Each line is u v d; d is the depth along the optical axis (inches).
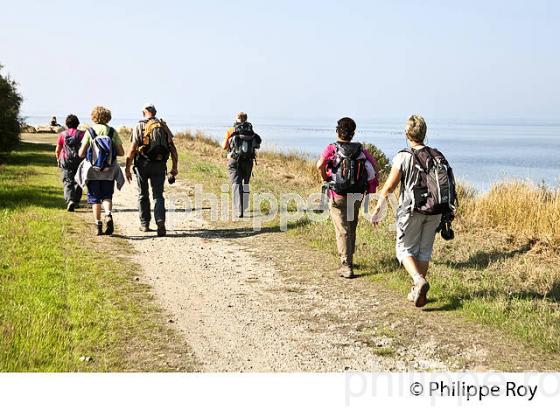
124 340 235.0
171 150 440.8
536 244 381.7
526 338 235.5
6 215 464.4
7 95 1088.8
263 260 372.5
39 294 275.9
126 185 719.7
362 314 271.7
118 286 305.0
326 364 219.8
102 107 426.0
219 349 232.1
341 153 324.8
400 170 268.2
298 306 285.4
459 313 266.7
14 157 1055.6
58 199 579.5
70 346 223.6
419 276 267.6
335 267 353.7
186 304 285.0
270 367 216.2
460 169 1529.3
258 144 512.1
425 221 271.9
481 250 370.3
